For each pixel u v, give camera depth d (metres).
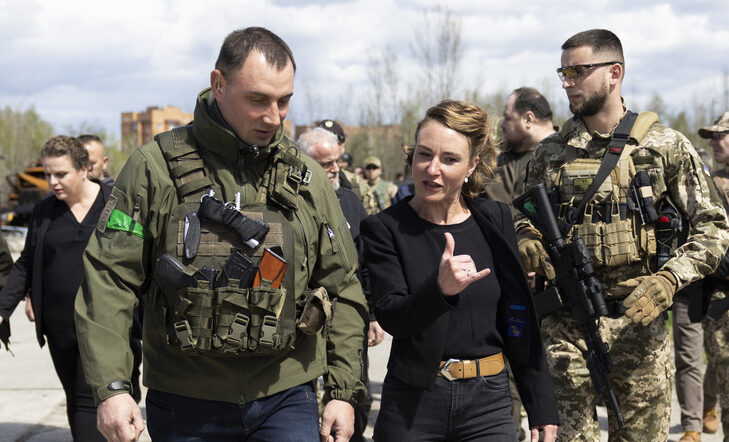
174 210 2.16
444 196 2.47
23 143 56.09
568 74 3.27
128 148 57.25
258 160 2.24
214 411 2.20
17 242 21.84
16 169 54.84
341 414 2.35
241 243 2.14
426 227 2.56
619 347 3.17
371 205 7.25
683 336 4.91
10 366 7.36
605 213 3.19
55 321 3.91
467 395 2.44
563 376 3.19
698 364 4.92
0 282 4.28
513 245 2.54
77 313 2.15
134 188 2.17
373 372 7.04
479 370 2.46
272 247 2.17
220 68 2.14
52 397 6.16
